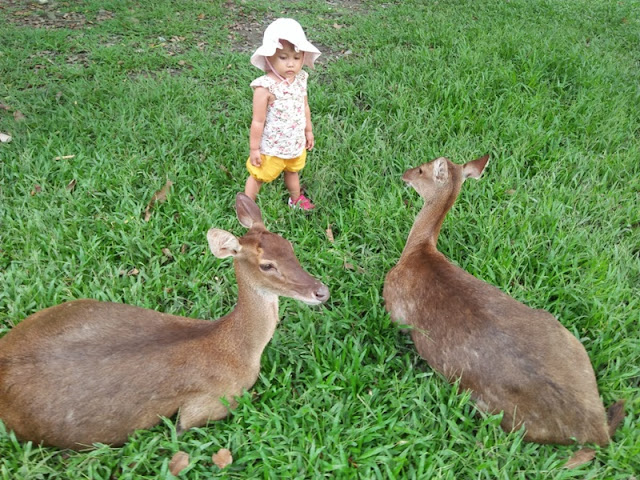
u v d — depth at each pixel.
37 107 2.95
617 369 1.70
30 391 1.41
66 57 3.59
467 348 1.60
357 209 2.39
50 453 1.45
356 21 4.43
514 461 1.48
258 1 4.78
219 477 1.44
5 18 4.09
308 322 1.88
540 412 1.48
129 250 2.12
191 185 2.50
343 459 1.46
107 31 3.96
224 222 2.31
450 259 2.19
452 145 2.80
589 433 1.47
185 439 1.54
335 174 2.62
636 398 1.63
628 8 5.11
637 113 3.18
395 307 1.90
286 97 2.15
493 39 3.94
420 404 1.60
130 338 1.53
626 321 1.86
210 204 2.37
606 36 4.38
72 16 4.25
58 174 2.50
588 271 2.08
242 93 3.19
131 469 1.44
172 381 1.48
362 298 2.02
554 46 3.84
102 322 1.57
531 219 2.35
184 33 4.05
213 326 1.59
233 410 1.59
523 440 1.55
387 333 1.87
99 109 3.01
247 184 2.40
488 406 1.57
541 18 4.58
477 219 2.32
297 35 2.02
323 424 1.57
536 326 1.59
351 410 1.63
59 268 2.04
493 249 2.19
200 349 1.52
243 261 1.49
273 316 1.59
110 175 2.53
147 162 2.61
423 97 3.22
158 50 3.76
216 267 2.11
